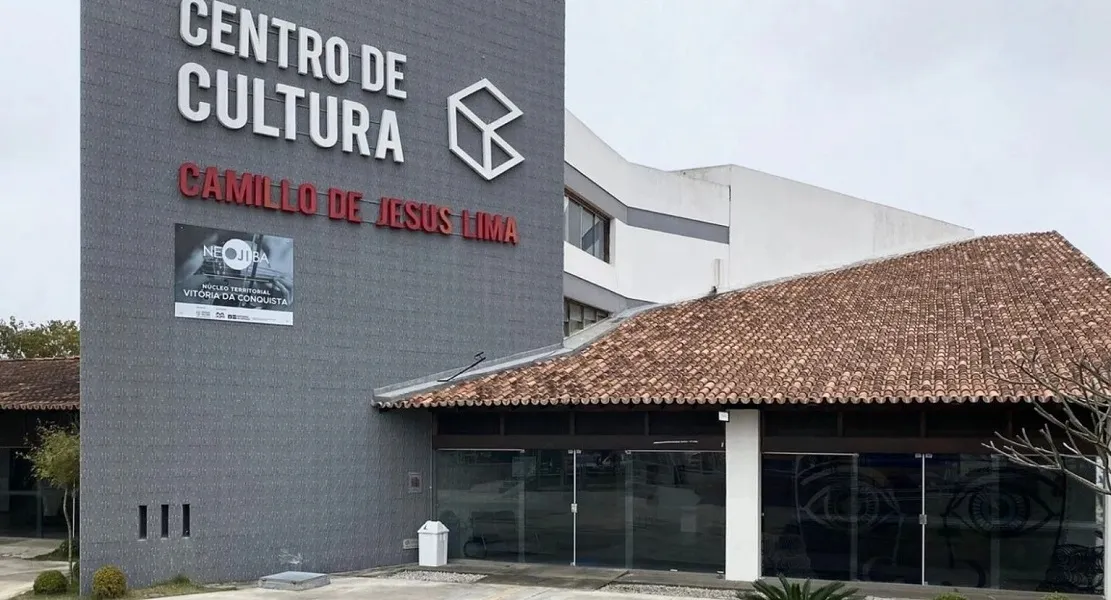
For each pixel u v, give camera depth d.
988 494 18.92
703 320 26.83
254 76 20.34
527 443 22.19
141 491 18.56
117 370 18.39
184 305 19.22
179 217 19.25
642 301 31.36
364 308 21.69
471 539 22.53
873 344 22.44
